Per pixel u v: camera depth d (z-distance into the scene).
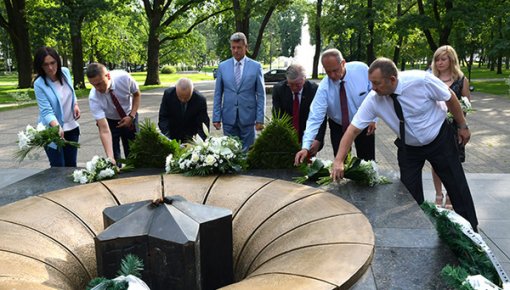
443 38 21.30
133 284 1.68
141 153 4.01
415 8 33.88
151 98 20.47
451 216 2.48
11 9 24.48
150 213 2.13
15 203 2.82
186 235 1.97
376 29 30.86
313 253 2.12
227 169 3.44
